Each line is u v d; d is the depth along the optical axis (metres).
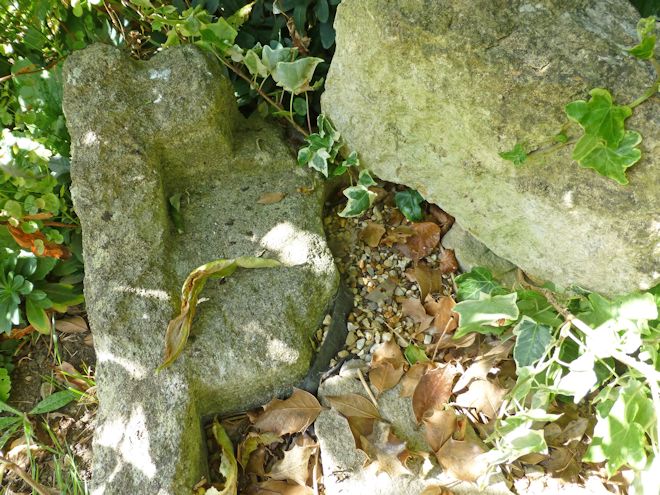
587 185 1.45
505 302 1.55
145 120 1.75
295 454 1.61
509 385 1.71
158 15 1.86
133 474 1.49
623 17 1.45
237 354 1.62
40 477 1.76
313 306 1.75
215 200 1.92
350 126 1.89
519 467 1.59
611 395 1.55
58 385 1.96
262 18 2.16
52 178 1.86
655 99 1.31
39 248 1.80
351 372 1.73
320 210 1.95
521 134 1.46
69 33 2.04
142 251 1.72
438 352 1.79
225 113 1.88
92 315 1.68
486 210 1.73
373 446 1.57
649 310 1.44
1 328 1.89
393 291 1.93
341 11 1.62
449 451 1.54
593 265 1.58
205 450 1.66
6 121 1.85
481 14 1.41
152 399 1.56
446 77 1.49
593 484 1.56
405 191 2.04
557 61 1.37
